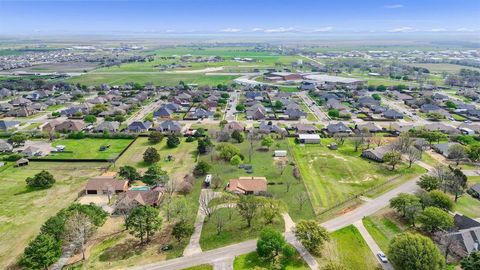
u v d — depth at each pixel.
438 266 81.31
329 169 147.25
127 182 130.25
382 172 143.88
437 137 177.62
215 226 105.50
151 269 87.19
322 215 111.25
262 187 126.12
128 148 172.00
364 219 108.94
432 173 136.00
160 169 137.38
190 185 127.94
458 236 93.12
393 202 109.56
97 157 159.12
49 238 86.94
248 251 93.88
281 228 104.12
